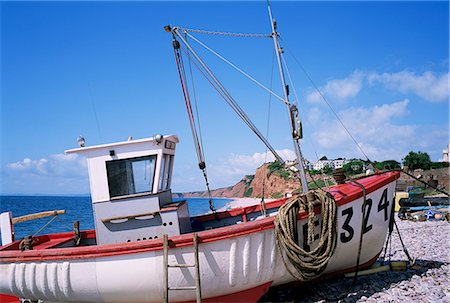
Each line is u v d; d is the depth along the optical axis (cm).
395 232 1483
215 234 673
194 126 942
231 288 705
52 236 990
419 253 1095
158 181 803
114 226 798
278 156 870
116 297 709
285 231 683
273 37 823
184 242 673
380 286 793
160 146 810
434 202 2308
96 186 808
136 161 812
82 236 988
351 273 845
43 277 721
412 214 1952
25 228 4006
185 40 850
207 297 709
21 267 735
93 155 812
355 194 760
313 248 730
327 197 724
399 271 881
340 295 764
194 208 7875
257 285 723
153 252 680
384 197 815
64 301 741
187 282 680
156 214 791
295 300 767
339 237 751
